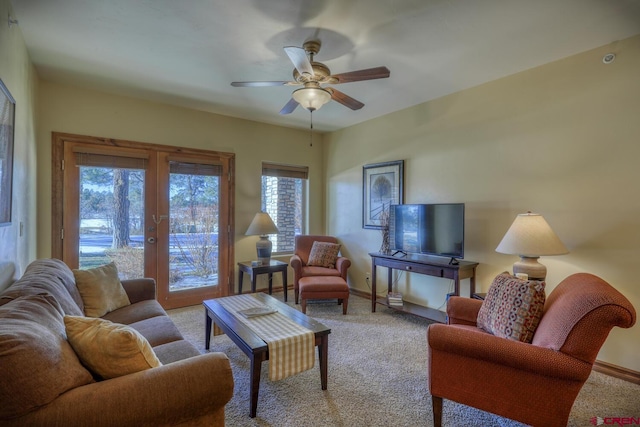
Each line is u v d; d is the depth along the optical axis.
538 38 2.33
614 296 1.40
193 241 4.02
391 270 3.90
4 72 1.80
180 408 1.11
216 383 1.18
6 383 0.88
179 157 3.88
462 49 2.49
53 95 3.12
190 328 3.17
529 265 2.45
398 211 3.73
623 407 1.97
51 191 3.11
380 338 2.99
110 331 1.16
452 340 1.63
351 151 4.77
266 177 4.77
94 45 2.44
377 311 3.81
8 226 1.85
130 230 3.59
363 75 2.24
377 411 1.91
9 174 1.88
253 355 1.80
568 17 2.07
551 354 1.43
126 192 3.57
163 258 3.79
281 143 4.80
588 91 2.51
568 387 1.42
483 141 3.19
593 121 2.49
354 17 2.07
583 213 2.54
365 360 2.55
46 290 1.54
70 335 1.18
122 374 1.14
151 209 3.70
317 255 4.32
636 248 2.29
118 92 3.42
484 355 1.56
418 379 2.27
